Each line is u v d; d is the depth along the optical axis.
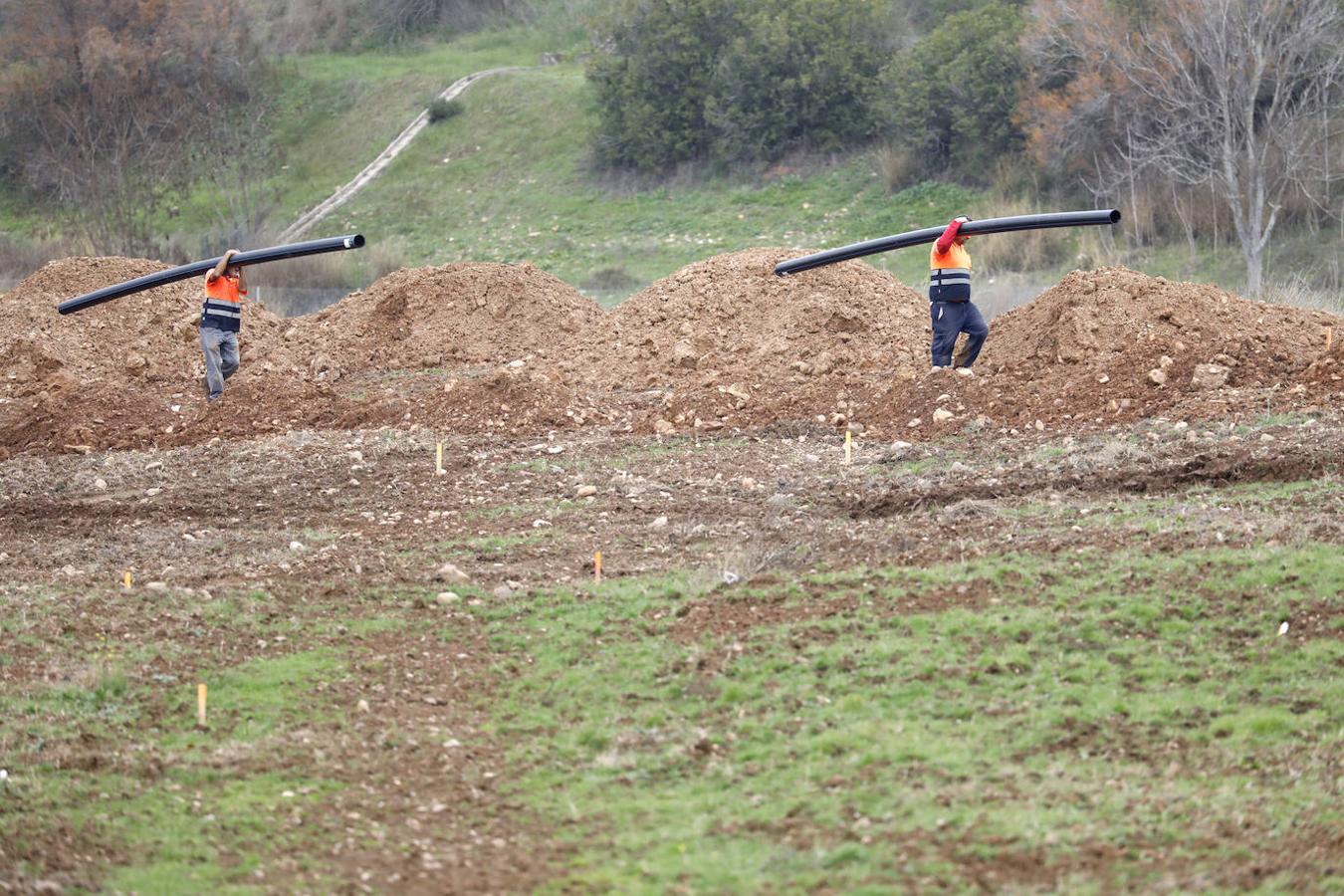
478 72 182.00
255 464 42.69
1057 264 112.00
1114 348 43.88
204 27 162.88
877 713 22.14
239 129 159.25
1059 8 125.44
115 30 157.50
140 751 22.42
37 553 34.28
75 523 37.62
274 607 28.72
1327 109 111.00
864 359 50.12
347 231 153.75
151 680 25.03
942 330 43.88
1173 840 18.05
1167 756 20.45
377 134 172.50
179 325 61.06
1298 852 17.52
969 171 132.25
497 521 35.34
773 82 148.12
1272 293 66.31
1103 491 33.00
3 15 174.75
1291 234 107.88
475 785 21.06
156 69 154.25
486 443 44.22
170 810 20.52
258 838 19.58
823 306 54.56
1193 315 44.88
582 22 189.75
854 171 141.75
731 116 150.12
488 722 23.25
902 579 27.30
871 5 148.62
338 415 48.94
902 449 38.91
